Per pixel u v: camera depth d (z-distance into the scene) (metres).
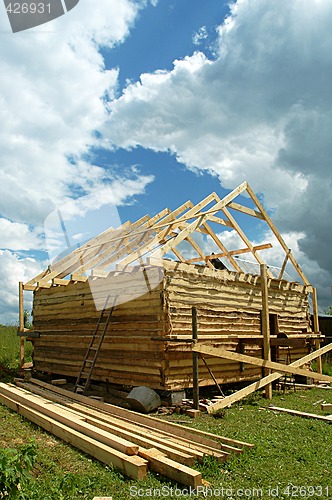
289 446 6.23
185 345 10.09
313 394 11.77
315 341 14.83
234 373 11.67
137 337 10.23
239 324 11.95
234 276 11.92
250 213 12.47
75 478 4.34
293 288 14.32
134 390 9.22
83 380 12.22
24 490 3.71
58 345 13.35
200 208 11.69
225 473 5.04
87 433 6.17
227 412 8.91
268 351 11.08
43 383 11.44
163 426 6.98
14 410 8.57
